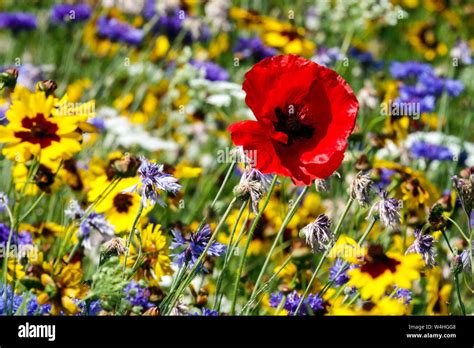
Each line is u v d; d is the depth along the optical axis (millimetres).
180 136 1690
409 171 1271
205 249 1055
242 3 2348
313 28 2168
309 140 1041
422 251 1084
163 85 1874
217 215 1315
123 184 1222
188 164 1548
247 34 2229
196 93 1585
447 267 1258
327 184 1062
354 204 1362
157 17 1914
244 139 1025
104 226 1136
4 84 1123
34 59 2090
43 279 997
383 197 1086
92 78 2035
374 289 1070
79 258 1199
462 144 1604
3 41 2195
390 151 1489
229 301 1267
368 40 2389
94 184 1237
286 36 1749
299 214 1355
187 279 1062
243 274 1249
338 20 1975
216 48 2070
